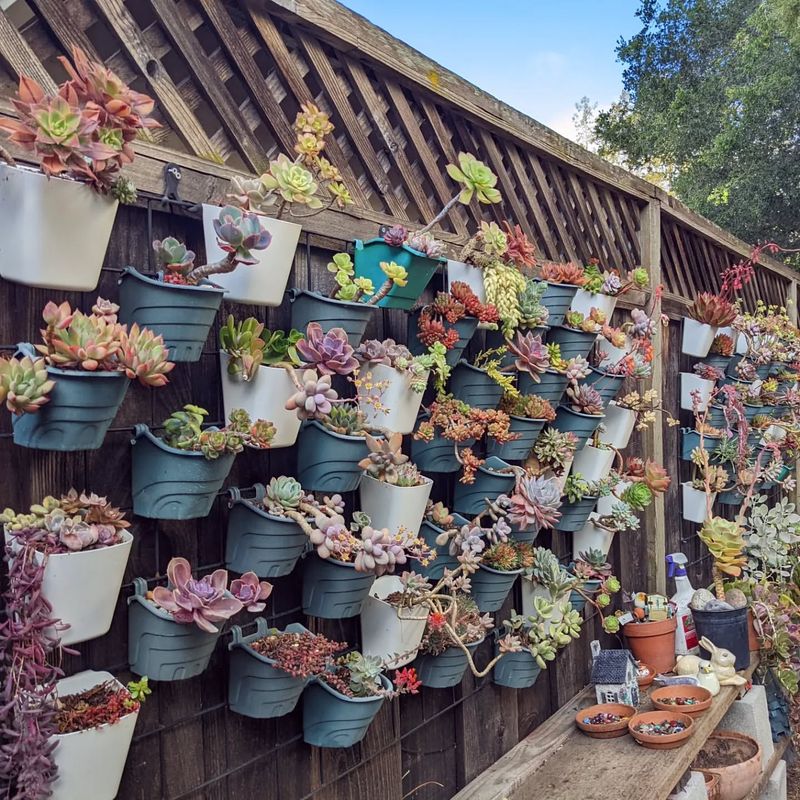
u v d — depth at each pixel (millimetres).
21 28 1076
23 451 1046
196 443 1115
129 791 1172
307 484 1382
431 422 1645
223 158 1355
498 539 1731
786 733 2979
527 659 2008
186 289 1073
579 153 2447
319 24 1468
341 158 1562
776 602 3047
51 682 951
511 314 1798
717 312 3039
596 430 2338
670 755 1969
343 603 1382
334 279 1554
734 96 6789
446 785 1879
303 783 1476
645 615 2619
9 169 926
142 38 1195
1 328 1013
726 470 3541
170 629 1092
